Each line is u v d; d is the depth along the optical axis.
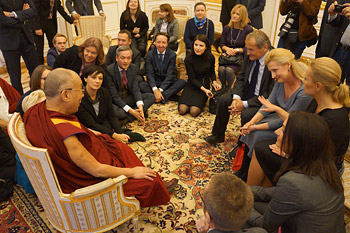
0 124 2.73
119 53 3.34
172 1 7.23
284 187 1.36
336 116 1.76
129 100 3.68
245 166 2.66
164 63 4.05
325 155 1.37
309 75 1.82
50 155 1.64
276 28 6.09
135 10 5.21
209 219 1.19
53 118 1.68
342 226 1.39
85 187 1.66
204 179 2.73
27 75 4.81
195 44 3.64
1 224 2.20
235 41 4.35
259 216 1.67
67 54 3.31
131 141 3.25
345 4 3.21
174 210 2.37
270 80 2.84
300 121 1.39
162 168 2.86
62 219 1.80
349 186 2.42
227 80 4.34
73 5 5.48
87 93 2.83
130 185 1.97
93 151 1.93
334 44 3.53
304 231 1.37
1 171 2.47
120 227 2.20
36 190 1.82
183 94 3.93
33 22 4.49
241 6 4.15
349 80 3.49
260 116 2.60
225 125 3.17
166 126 3.61
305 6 3.62
